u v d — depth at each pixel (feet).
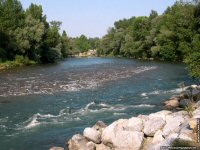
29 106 76.23
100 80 120.67
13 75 141.49
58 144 50.14
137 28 319.88
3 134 55.36
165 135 42.45
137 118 48.39
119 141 44.78
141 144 43.68
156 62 231.09
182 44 131.75
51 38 250.57
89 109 72.54
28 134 55.26
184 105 67.92
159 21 285.02
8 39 209.05
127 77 130.62
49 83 112.88
